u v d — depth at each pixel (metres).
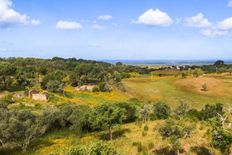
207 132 42.25
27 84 126.75
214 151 36.62
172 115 67.75
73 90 121.62
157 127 41.84
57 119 60.00
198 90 127.69
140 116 63.69
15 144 47.91
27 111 55.59
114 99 106.06
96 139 49.12
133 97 114.81
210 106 65.56
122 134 49.56
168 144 40.38
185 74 173.38
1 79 119.56
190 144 39.12
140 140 44.09
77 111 60.03
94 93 116.56
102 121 48.91
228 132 34.78
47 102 93.44
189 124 41.88
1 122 47.66
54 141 50.22
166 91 128.88
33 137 50.03
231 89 126.81
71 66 196.12
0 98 94.88
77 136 52.88
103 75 151.50
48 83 114.12
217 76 163.62
